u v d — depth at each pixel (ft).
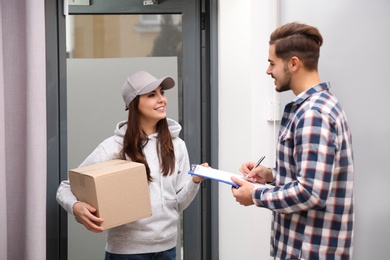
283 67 5.31
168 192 6.50
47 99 7.59
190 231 8.90
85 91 8.49
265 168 6.08
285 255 5.24
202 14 8.79
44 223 6.15
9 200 6.41
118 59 8.57
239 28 8.32
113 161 6.27
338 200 5.03
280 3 8.34
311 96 5.09
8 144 6.36
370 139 6.37
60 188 6.54
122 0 8.57
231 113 8.55
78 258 8.45
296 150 4.90
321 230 5.03
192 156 8.84
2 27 6.28
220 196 8.89
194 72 8.79
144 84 6.34
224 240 8.84
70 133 8.44
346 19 6.72
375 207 6.32
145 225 6.22
